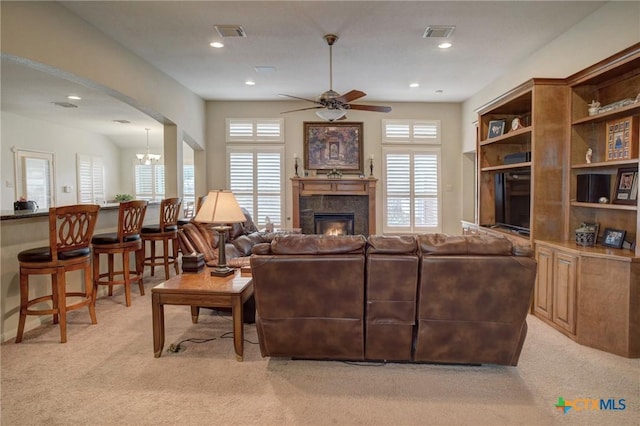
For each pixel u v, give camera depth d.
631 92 3.16
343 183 6.88
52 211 2.94
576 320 3.00
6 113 7.09
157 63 4.94
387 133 7.17
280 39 4.21
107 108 6.80
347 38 4.20
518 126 4.23
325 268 2.38
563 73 4.09
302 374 2.49
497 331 2.42
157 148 10.89
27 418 2.02
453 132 7.27
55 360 2.70
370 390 2.30
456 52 4.64
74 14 3.54
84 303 3.27
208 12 3.56
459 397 2.22
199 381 2.40
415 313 2.44
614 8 3.33
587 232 3.29
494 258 2.31
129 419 2.01
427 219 7.26
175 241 5.25
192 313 3.45
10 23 2.90
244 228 5.31
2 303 3.07
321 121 7.13
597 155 3.52
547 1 3.38
